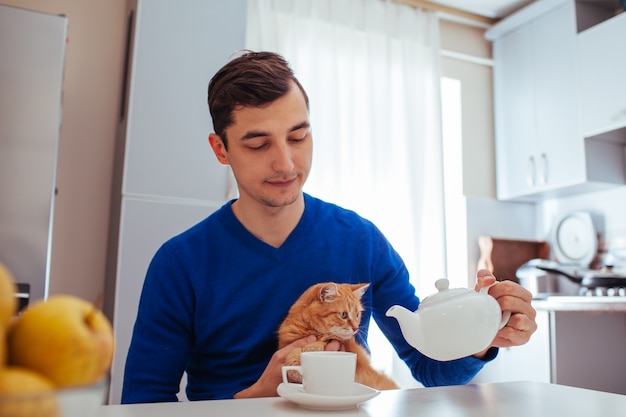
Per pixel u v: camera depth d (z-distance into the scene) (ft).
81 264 7.41
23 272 5.45
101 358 1.17
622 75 7.91
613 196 8.86
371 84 9.05
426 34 9.81
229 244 3.53
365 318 3.72
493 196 10.25
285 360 3.13
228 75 3.27
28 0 7.51
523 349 7.89
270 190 3.32
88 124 7.66
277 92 3.19
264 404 2.08
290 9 8.65
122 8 8.02
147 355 3.26
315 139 8.52
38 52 5.76
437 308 2.22
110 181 7.67
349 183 8.67
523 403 2.08
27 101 5.66
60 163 7.47
